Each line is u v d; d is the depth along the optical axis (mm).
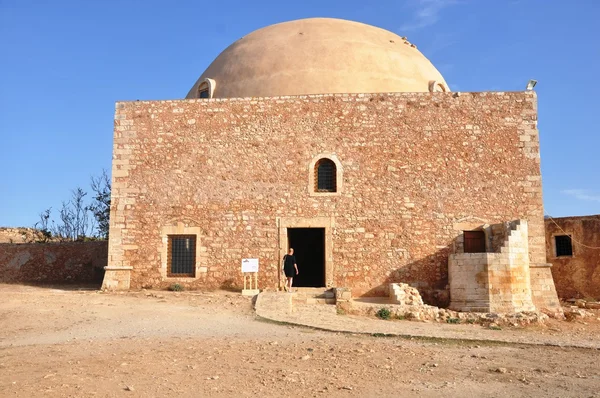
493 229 20938
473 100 21656
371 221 21078
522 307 19266
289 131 21609
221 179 21531
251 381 8852
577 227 25422
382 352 11414
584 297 24938
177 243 21500
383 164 21344
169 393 8125
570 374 10008
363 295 20734
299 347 11609
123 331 13406
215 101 21906
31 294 19203
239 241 21172
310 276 25766
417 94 21672
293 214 21203
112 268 21125
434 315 17406
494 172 21297
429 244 20969
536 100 21625
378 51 24344
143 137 21875
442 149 21406
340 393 8352
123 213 21500
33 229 35688
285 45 24391
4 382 8508
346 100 21656
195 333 13172
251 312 16297
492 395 8430
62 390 8094
